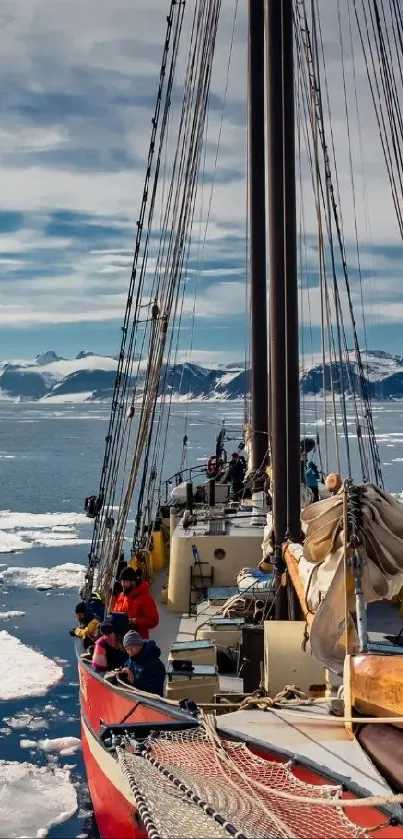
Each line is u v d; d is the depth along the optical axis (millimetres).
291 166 11508
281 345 11320
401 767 5895
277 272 11570
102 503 16297
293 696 8367
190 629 12766
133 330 16453
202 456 121312
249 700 7805
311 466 18375
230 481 21984
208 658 10172
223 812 5262
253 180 19844
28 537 49906
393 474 99000
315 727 7055
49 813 14562
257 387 19672
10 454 140000
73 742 18297
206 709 8117
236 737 6816
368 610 10648
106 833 8234
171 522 17031
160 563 17094
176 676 9156
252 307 19859
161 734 6965
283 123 11664
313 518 7445
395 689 6293
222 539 14000
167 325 14938
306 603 8039
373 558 7305
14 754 17672
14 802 15070
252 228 19844
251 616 11586
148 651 9227
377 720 6254
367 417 20172
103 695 9422
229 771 6117
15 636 27234
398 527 7344
